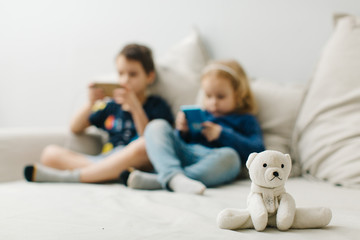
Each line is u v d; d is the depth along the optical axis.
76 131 1.45
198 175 1.01
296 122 1.26
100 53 1.91
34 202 0.77
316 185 1.00
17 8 2.18
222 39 1.58
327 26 1.37
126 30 1.83
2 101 2.27
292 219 0.57
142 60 1.45
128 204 0.77
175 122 1.44
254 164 0.61
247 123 1.27
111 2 1.87
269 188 0.60
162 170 0.98
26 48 2.15
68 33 2.01
